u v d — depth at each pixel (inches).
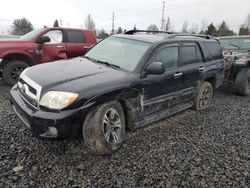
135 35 184.4
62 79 127.7
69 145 139.6
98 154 130.3
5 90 250.5
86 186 108.0
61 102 116.2
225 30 1926.7
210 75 215.2
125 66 153.7
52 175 113.9
